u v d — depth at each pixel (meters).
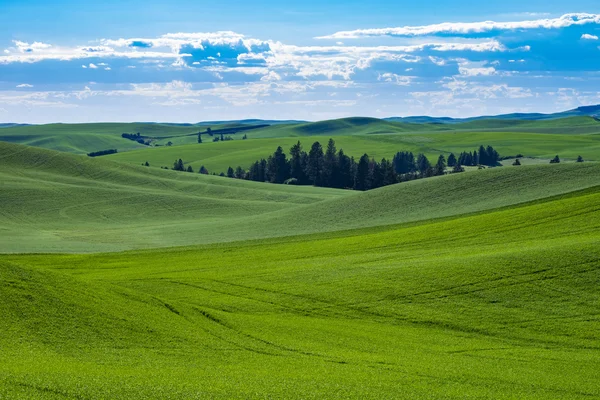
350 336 40.47
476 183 103.00
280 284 53.75
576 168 101.56
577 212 70.62
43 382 26.55
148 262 70.12
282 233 92.75
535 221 70.06
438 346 38.62
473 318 43.62
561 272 49.25
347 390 28.67
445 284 49.53
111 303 42.16
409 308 46.00
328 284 52.56
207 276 58.50
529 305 44.88
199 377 29.92
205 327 41.09
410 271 53.31
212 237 95.38
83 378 27.70
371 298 48.41
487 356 36.53
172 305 45.56
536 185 95.75
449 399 28.06
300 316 45.50
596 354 37.06
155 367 31.88
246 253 72.75
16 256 74.62
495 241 64.31
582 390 30.28
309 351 36.75
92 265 69.38
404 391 29.02
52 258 73.69
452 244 65.88
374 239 74.19
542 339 39.88
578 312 43.41
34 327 35.66
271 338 39.34
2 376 26.86
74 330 36.47
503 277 49.50
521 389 30.23
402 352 37.09
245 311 46.81
